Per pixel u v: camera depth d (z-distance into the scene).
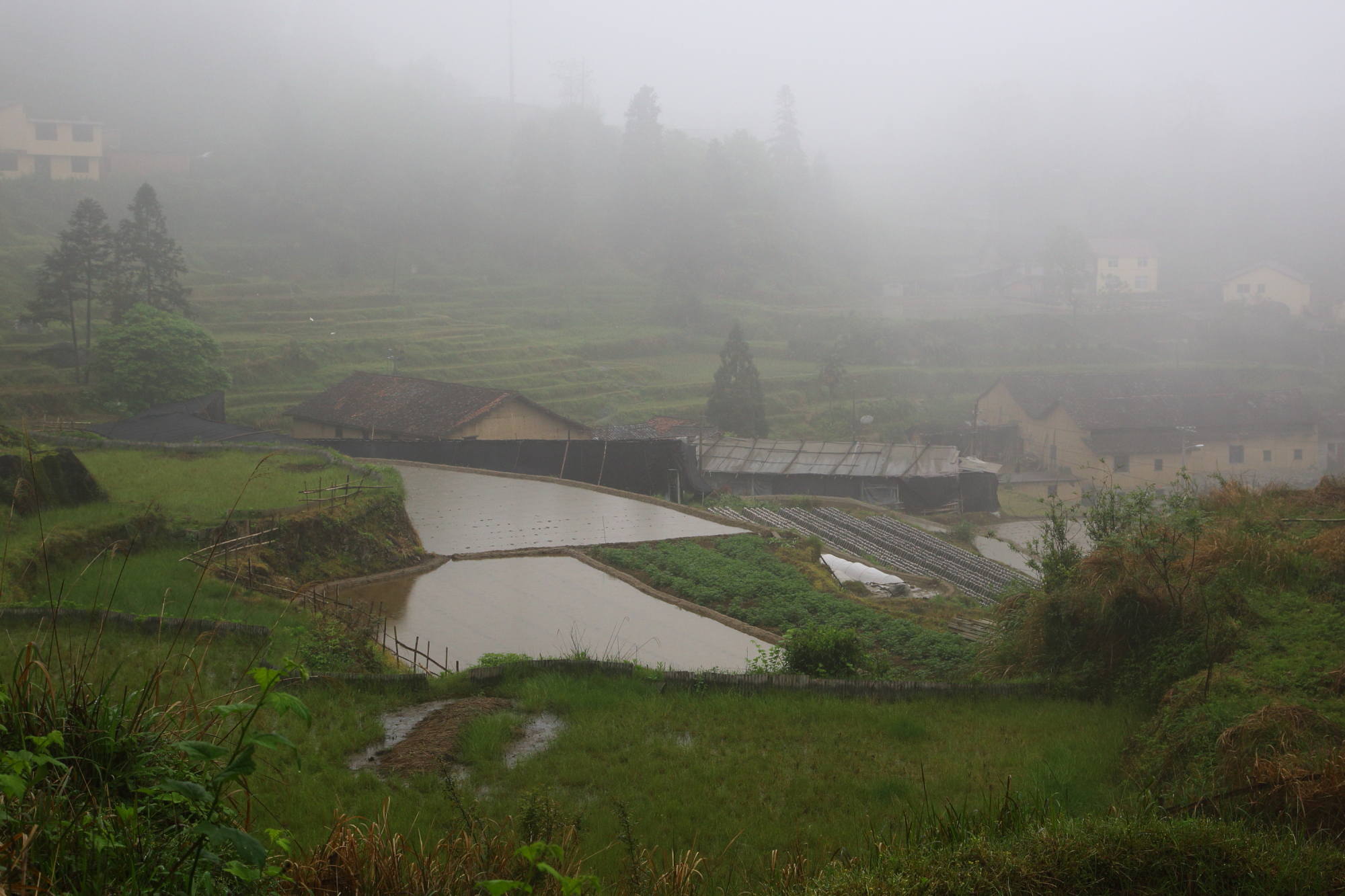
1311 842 6.12
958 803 8.25
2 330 58.41
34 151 83.31
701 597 20.22
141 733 4.34
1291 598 11.24
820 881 5.78
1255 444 58.91
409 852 5.44
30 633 11.09
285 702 3.71
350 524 21.19
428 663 15.03
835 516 34.56
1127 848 5.80
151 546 17.61
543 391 65.12
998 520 43.72
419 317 76.56
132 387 47.12
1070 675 12.20
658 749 9.64
